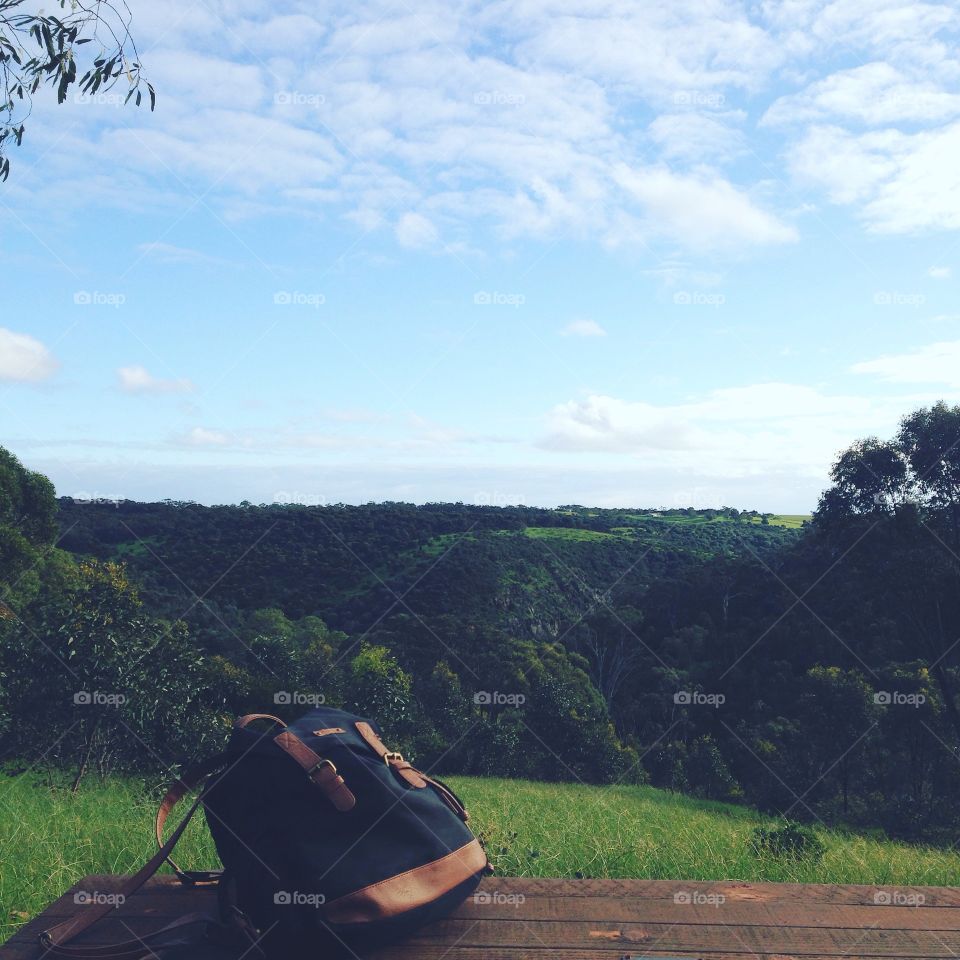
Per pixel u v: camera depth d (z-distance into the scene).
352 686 21.48
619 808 11.68
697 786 33.47
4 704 10.22
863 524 28.77
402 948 1.68
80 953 1.62
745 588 48.22
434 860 1.75
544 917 1.86
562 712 34.78
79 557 38.75
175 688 10.66
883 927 1.84
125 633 10.70
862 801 28.08
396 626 41.72
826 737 29.75
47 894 2.99
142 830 4.53
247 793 1.68
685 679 44.16
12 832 4.45
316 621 37.31
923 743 28.06
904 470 27.98
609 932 1.78
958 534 27.06
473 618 44.56
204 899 1.97
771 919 1.88
